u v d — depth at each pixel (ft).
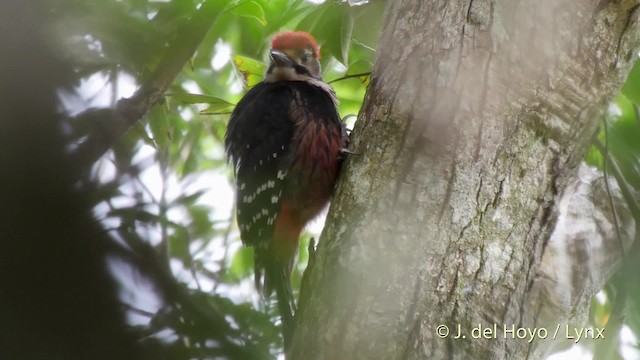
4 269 19.10
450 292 24.95
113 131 28.35
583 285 29.37
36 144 20.63
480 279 25.26
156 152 33.35
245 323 25.21
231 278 35.76
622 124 36.96
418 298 24.79
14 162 20.15
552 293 26.63
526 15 27.37
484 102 26.76
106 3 30.27
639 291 31.32
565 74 27.35
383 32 29.94
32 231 19.62
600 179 33.24
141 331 21.39
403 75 28.02
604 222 31.32
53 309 19.24
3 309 18.76
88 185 21.83
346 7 34.47
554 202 26.89
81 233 20.39
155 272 23.62
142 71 31.89
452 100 26.81
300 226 34.73
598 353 31.68
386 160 26.94
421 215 25.75
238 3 36.65
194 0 33.73
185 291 24.34
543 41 27.27
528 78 27.07
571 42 27.48
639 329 33.35
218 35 37.93
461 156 26.30
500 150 26.50
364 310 24.82
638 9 28.09
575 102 27.43
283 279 34.24
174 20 33.22
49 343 18.94
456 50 27.35
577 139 27.55
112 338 20.06
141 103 30.01
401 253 25.32
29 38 21.35
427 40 27.96
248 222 35.09
